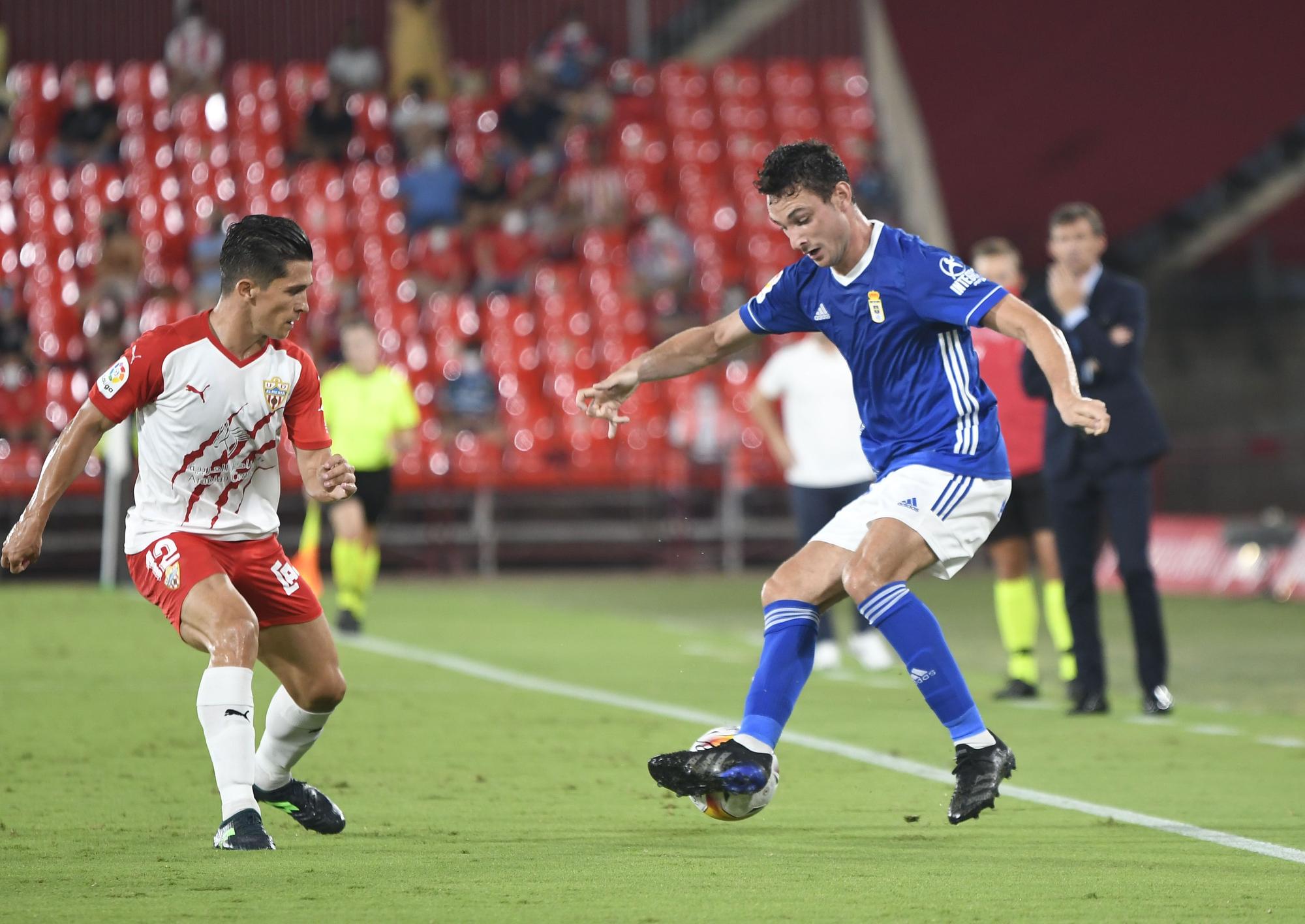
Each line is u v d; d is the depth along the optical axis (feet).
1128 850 57.82
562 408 238.07
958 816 58.13
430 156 256.52
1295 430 242.37
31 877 51.21
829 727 92.73
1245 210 288.30
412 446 144.36
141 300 235.40
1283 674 121.49
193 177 258.37
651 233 252.83
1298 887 50.96
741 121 279.28
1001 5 243.40
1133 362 97.86
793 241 59.62
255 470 58.65
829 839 60.03
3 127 256.73
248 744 56.54
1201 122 263.70
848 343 60.95
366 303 244.63
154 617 150.51
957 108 260.42
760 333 63.62
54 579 210.59
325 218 256.11
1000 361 107.86
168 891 49.08
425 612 165.89
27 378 223.51
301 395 59.11
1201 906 47.96
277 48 274.57
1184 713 100.22
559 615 163.63
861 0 285.43
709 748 57.98
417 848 57.47
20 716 92.22
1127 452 97.76
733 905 47.55
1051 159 269.03
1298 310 292.81
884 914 46.39
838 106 282.56
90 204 252.01
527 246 256.52
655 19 287.48
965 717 58.95
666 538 228.02
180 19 268.41
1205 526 201.67
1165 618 163.32
